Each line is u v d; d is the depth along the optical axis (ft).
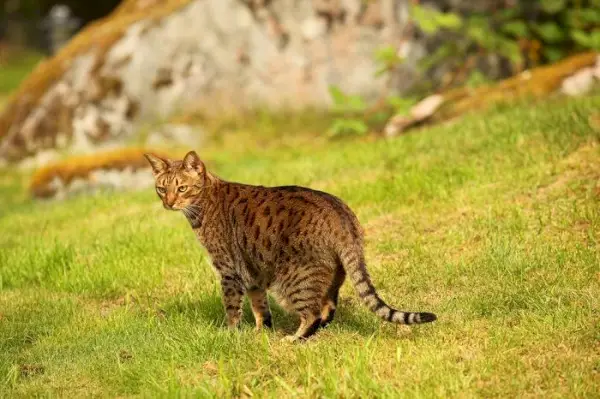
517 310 33.99
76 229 56.95
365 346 31.30
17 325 39.78
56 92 93.56
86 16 177.99
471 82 79.51
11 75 176.24
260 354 32.53
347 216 32.99
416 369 29.91
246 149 82.69
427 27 77.46
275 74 90.63
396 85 87.92
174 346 34.06
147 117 90.74
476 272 38.40
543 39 86.33
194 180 35.78
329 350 31.89
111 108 91.50
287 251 33.40
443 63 86.79
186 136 87.61
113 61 92.38
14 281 46.83
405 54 87.86
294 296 33.45
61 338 37.76
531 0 86.79
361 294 31.81
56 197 76.18
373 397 28.32
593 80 68.74
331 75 89.86
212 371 31.94
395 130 74.49
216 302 39.32
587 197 43.57
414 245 42.83
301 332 33.55
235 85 90.79
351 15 90.38
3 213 72.13
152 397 29.94
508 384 28.32
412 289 38.40
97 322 38.99
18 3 202.90
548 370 28.86
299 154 74.28
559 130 51.93
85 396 31.35
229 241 35.29
